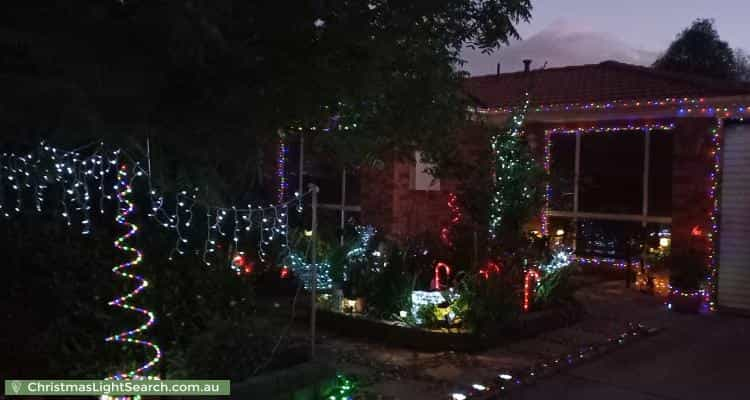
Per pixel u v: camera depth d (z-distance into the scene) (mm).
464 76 6070
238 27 4371
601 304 9969
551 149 12461
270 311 8367
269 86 4273
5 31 3549
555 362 6793
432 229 11445
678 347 7668
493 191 8875
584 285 11266
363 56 4469
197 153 4609
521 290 8398
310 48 4465
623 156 11727
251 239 9414
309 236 9906
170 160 5113
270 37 4453
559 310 8469
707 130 9969
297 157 13133
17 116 3652
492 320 7305
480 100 12242
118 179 5133
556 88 12391
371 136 5762
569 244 11953
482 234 8883
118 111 4055
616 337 7938
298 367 5090
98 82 3791
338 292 8219
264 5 4242
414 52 4941
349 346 7285
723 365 6930
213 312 5793
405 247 9672
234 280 6242
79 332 5316
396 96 5312
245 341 5102
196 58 3902
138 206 5977
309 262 8922
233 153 4758
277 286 9781
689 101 9727
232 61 4293
